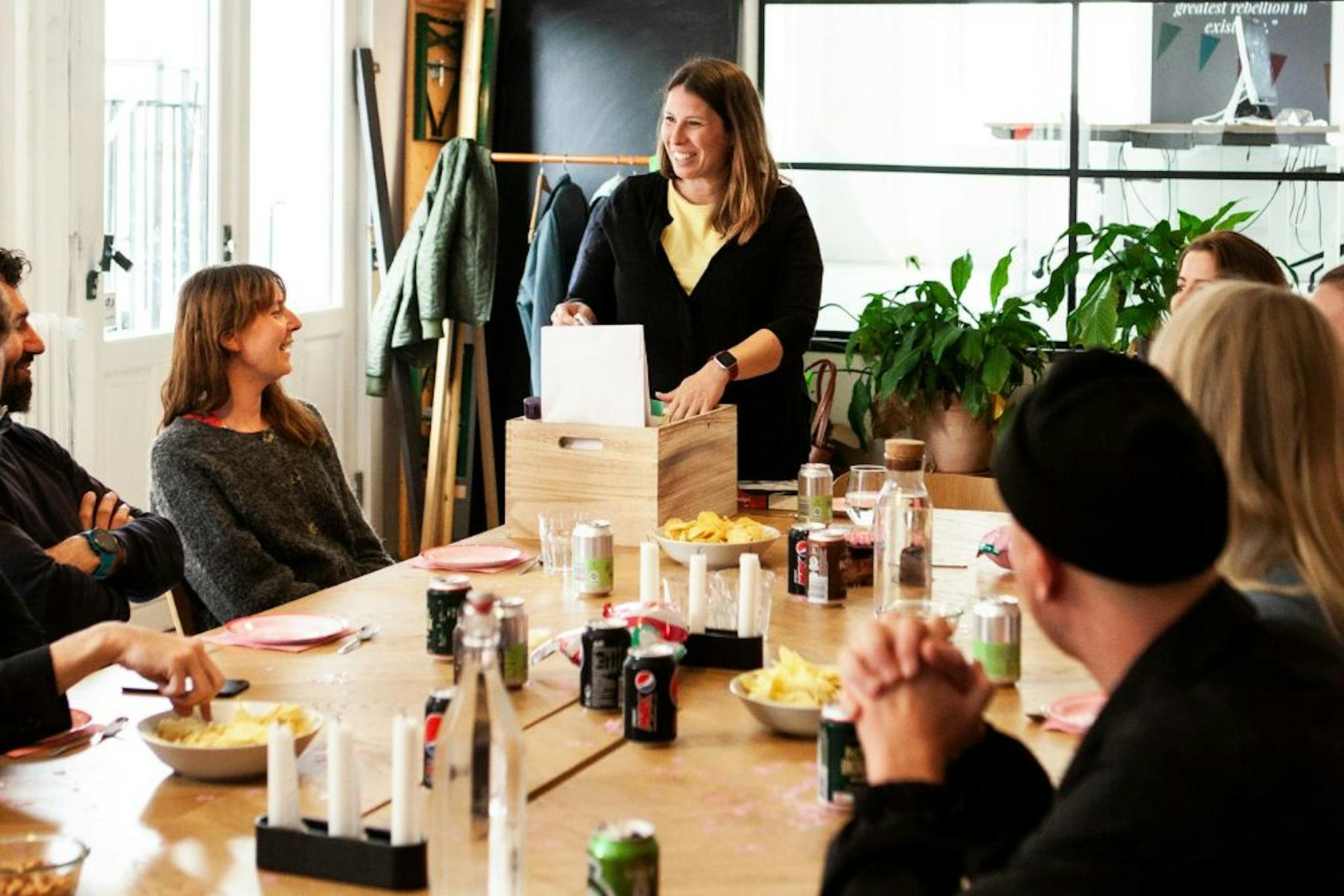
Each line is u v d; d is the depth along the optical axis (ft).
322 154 18.34
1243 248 10.02
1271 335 5.24
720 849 5.17
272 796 5.04
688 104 11.69
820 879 4.63
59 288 13.84
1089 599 3.82
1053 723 6.38
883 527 8.25
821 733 5.62
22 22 13.29
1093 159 18.57
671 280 12.09
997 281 17.87
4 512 8.70
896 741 4.23
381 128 18.54
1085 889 3.44
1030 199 18.78
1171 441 3.66
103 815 5.49
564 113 19.40
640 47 19.10
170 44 15.53
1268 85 18.12
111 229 14.84
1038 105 18.61
